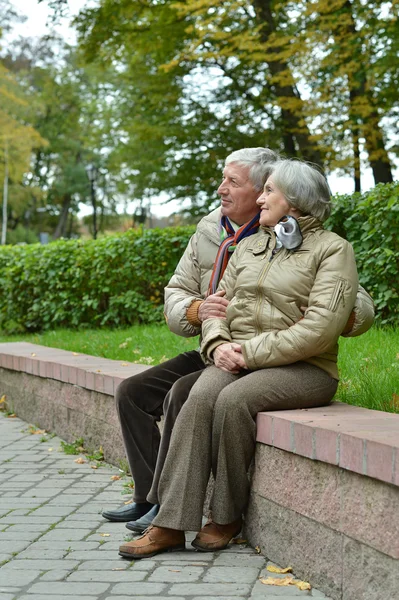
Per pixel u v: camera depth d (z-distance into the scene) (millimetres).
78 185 62219
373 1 14641
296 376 3803
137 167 23188
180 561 3738
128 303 11820
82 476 5629
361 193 8672
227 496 3834
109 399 6012
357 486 3041
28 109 54531
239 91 21156
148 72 21156
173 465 3820
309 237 3889
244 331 3949
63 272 12594
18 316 13312
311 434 3301
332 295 3715
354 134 16125
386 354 6094
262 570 3576
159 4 17719
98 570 3648
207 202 22516
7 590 3416
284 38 14859
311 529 3371
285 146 20516
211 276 4402
